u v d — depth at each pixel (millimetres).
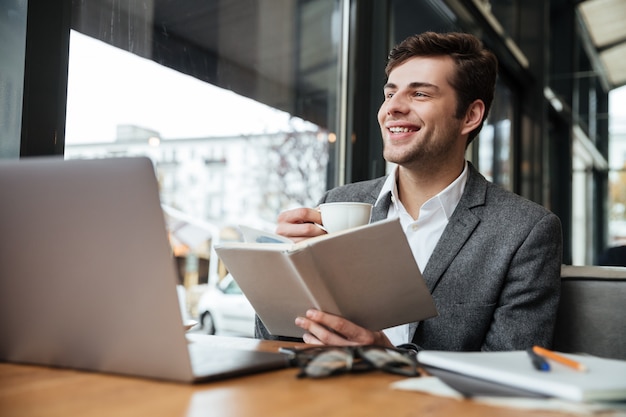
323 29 2467
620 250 3305
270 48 2180
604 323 1354
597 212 6730
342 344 1066
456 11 3207
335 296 1055
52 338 832
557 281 1432
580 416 625
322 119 2449
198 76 1848
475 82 1595
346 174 2525
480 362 782
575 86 6223
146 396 676
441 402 666
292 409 627
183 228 1792
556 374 729
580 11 6004
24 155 1252
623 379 719
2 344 877
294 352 877
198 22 1852
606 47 6102
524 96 4961
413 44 1593
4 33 1262
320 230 1197
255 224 2090
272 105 2172
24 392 692
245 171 2037
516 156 4887
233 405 641
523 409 644
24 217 826
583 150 6688
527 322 1391
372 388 731
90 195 771
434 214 1566
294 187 2283
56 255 809
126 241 757
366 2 2566
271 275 1092
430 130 1542
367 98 2574
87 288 792
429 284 1442
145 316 755
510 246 1438
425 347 1414
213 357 861
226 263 1160
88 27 1455
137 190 740
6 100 1257
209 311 1902
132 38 1599
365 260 1022
